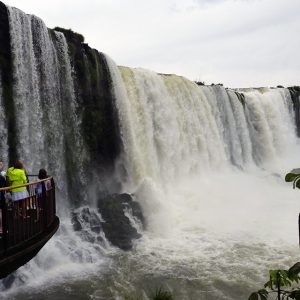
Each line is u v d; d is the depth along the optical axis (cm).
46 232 803
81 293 1094
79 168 1817
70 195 1748
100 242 1501
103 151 2003
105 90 2022
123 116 2084
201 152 2586
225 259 1377
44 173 913
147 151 2200
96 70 1959
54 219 910
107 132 2027
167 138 2327
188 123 2531
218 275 1230
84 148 1862
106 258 1382
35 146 1598
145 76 2297
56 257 1301
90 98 1917
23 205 741
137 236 1596
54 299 1048
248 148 3253
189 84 2664
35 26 1630
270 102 3572
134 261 1356
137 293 1104
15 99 1529
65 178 1733
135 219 1709
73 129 1803
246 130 3269
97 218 1664
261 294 326
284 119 3731
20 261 705
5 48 1504
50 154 1667
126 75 2208
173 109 2412
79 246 1432
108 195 1844
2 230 672
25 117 1561
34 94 1596
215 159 2720
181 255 1420
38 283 1149
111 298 1067
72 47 1841
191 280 1191
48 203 849
